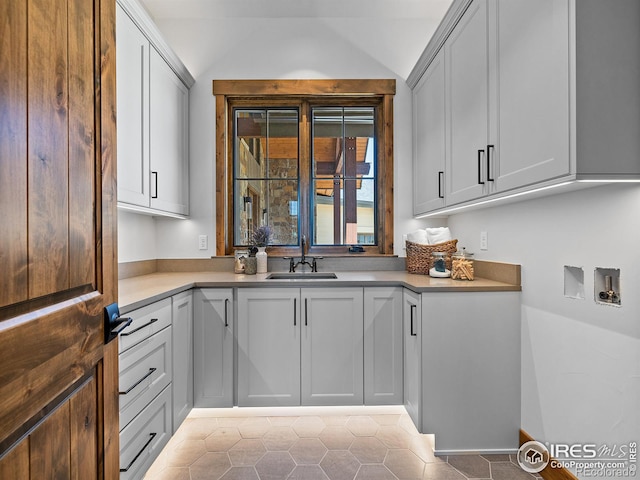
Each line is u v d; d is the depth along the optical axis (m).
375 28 2.91
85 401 0.85
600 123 1.19
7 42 0.60
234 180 2.96
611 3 1.19
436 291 1.89
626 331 1.28
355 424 2.22
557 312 1.62
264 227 2.78
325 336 2.24
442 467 1.79
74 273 0.81
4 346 0.58
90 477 0.87
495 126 1.67
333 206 2.98
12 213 0.61
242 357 2.23
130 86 1.97
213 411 2.31
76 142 0.82
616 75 1.19
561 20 1.24
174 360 1.93
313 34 2.89
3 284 0.59
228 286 2.22
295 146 2.96
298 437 2.07
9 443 0.60
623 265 1.29
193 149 2.86
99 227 0.92
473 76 1.87
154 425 1.70
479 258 2.35
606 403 1.37
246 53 2.88
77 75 0.82
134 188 2.01
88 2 0.87
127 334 1.44
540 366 1.75
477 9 1.82
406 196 2.91
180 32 2.88
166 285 2.02
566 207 1.56
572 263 1.53
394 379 2.24
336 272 2.74
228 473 1.75
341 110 2.97
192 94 2.86
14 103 0.62
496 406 1.90
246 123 2.96
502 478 1.71
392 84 2.89
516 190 1.53
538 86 1.37
